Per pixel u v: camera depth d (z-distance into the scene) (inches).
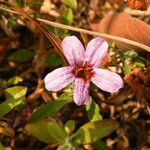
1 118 3.3
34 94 3.6
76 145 2.8
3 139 3.9
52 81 2.9
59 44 3.4
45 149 3.4
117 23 3.4
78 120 3.8
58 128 2.6
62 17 3.8
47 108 3.2
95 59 3.0
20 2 3.8
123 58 3.5
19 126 3.6
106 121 2.8
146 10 3.9
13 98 3.2
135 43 3.4
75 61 3.0
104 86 3.0
